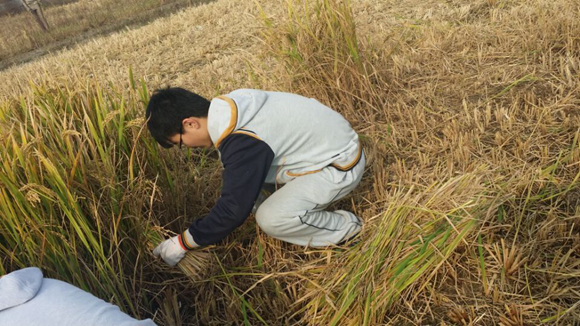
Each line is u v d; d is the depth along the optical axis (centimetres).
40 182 212
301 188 237
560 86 348
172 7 1183
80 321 135
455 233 221
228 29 707
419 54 444
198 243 230
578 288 208
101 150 224
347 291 219
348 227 253
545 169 269
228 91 471
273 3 763
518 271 223
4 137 211
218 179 311
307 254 261
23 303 140
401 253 225
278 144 222
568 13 437
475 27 479
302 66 354
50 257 212
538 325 201
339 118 246
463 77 399
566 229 237
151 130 221
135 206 235
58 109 253
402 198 250
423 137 343
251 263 263
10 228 210
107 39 829
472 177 239
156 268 257
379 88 388
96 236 234
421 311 223
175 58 632
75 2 1489
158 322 242
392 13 593
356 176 244
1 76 788
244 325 238
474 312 214
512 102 351
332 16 350
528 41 417
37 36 1152
